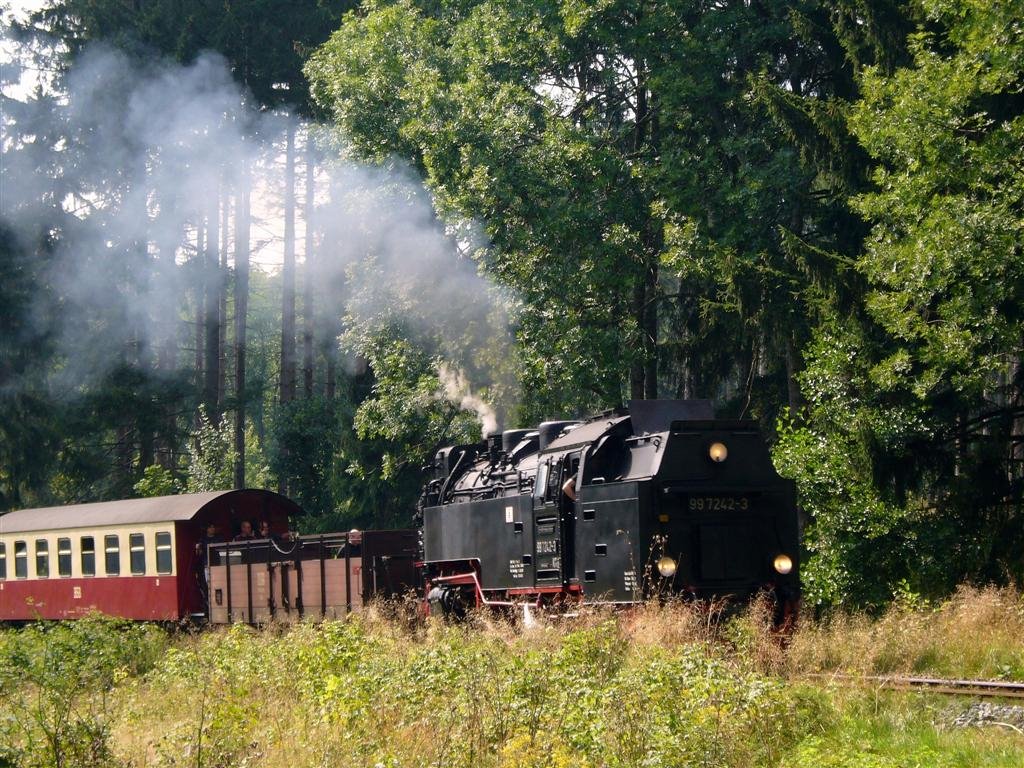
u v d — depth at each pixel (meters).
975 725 18.06
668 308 54.09
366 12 76.56
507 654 24.36
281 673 25.11
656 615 24.14
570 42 49.41
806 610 28.22
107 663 30.23
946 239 33.19
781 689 18.44
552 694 18.92
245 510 46.34
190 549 44.34
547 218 45.69
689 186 45.19
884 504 36.75
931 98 34.19
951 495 37.16
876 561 37.06
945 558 36.34
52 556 49.50
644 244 48.62
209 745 19.14
